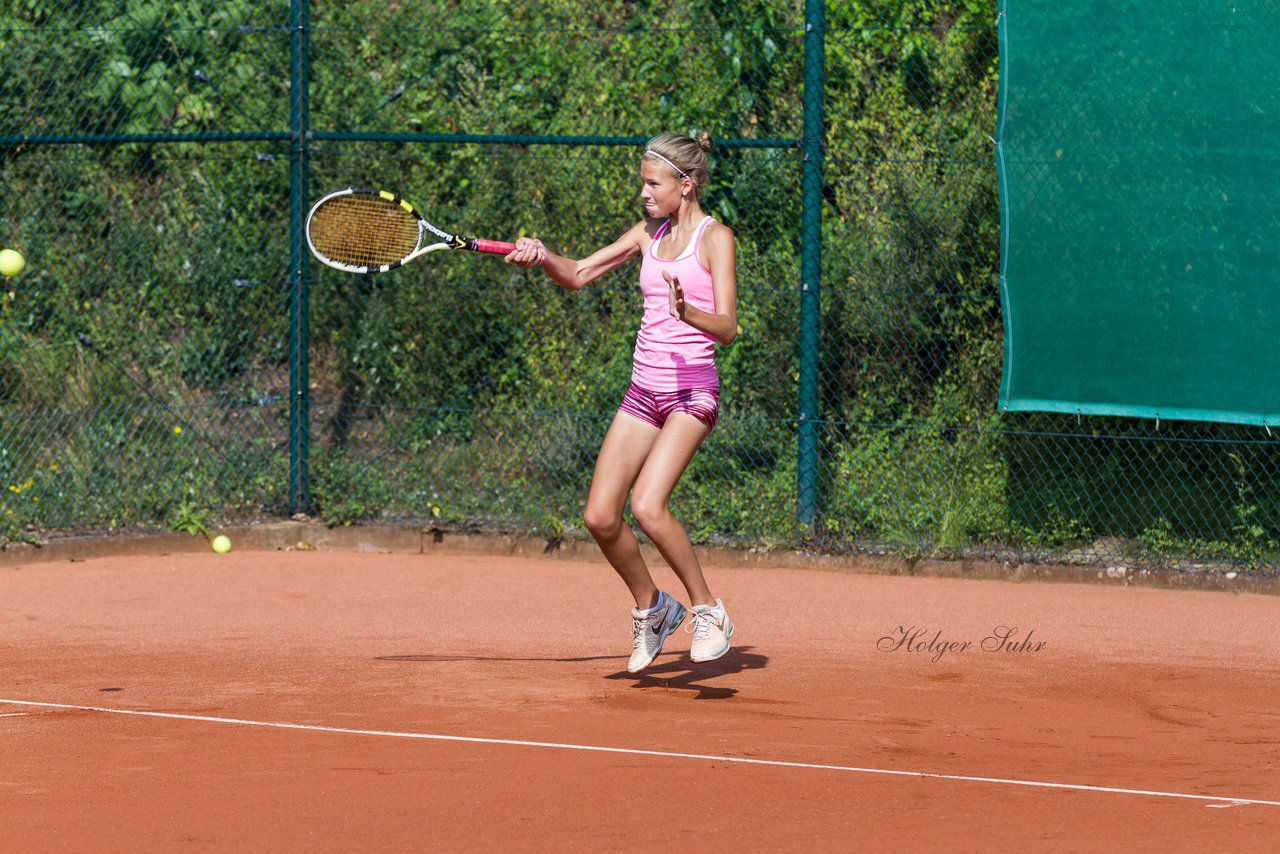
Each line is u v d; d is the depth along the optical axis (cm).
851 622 1381
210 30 1873
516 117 1903
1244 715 1042
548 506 1777
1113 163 1518
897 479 1688
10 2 1870
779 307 1736
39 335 1861
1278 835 737
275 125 1894
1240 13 1466
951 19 1733
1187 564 1575
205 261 1869
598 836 726
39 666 1170
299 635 1305
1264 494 1592
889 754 907
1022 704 1070
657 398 1055
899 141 1734
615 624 1368
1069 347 1549
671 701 1060
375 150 1875
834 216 1745
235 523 1759
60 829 738
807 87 1661
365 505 1791
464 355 1855
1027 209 1549
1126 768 881
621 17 1884
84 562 1652
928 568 1612
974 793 813
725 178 1767
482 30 1930
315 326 1859
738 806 781
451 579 1586
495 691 1089
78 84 1891
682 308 948
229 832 733
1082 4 1517
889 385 1731
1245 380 1493
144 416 1825
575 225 1845
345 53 1914
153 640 1278
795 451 1712
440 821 751
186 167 1889
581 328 1828
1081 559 1595
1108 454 1648
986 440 1683
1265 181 1470
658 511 1031
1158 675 1176
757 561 1661
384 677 1138
